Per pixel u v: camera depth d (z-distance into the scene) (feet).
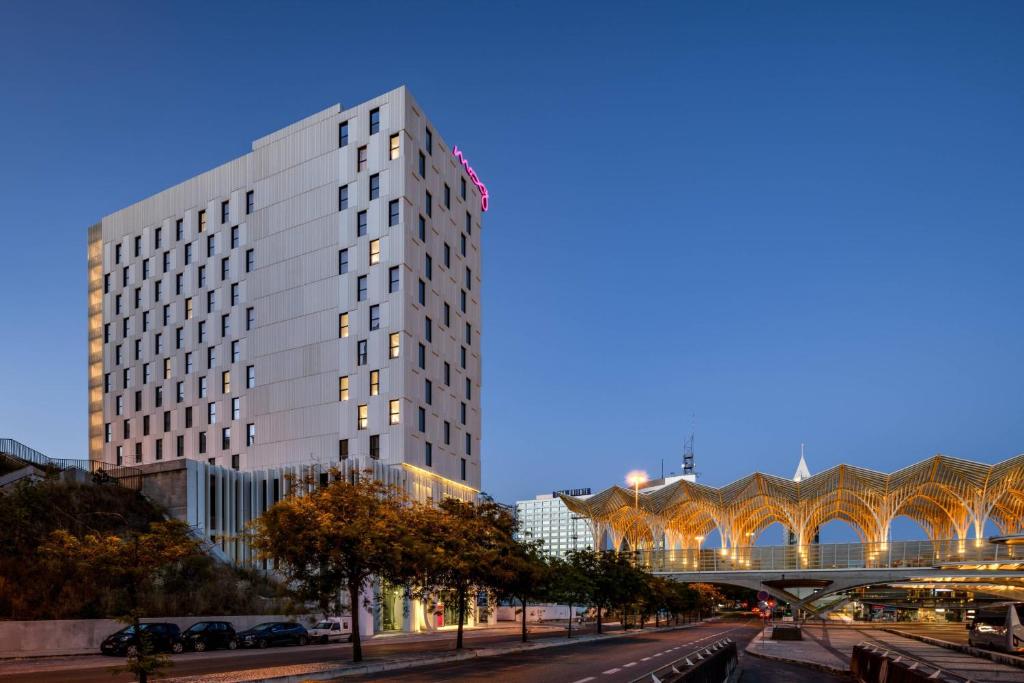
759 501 350.43
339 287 216.54
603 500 362.74
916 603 454.40
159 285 261.03
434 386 220.64
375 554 84.48
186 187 258.78
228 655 107.14
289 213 230.89
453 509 122.83
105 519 154.61
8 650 102.78
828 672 87.97
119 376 266.36
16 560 120.67
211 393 237.45
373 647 123.44
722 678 66.28
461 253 252.42
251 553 186.50
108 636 110.22
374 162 216.95
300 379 218.38
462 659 98.37
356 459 188.03
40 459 173.88
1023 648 101.81
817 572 311.68
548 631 199.72
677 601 263.49
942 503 331.57
